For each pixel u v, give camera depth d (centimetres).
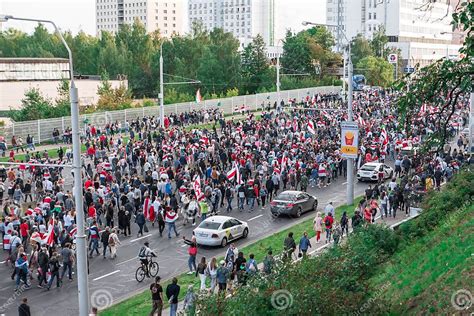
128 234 3409
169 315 2242
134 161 4872
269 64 12419
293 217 3762
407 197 3666
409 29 16900
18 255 2566
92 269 2831
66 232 2992
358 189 4566
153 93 12762
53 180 4247
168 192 3894
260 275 1638
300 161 4691
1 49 13875
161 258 2994
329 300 1455
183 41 12950
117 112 7100
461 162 4288
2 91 9275
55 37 13912
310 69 12606
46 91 9762
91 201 3575
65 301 2444
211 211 3841
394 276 1948
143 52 13250
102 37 14125
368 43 13200
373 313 1498
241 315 1474
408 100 1733
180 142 5303
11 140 5888
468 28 1551
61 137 6406
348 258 1927
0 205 4044
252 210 3947
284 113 7612
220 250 3128
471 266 1591
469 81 1648
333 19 18125
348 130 3850
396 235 2480
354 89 11338
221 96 9700
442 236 2181
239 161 4588
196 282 2608
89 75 12581
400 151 5078
